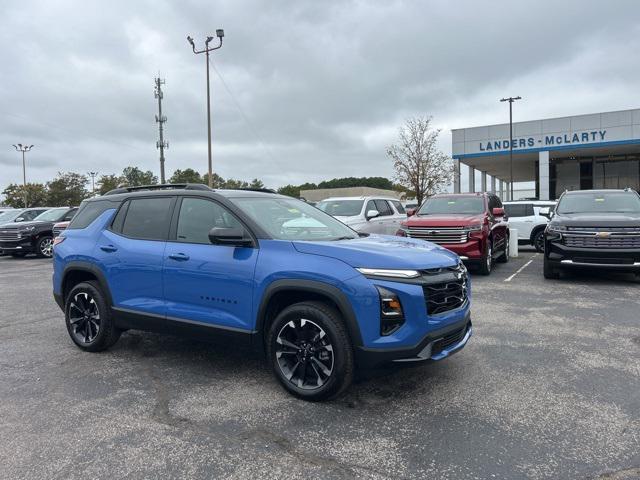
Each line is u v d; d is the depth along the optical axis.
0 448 3.25
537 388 4.14
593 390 4.09
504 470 2.91
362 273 3.71
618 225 8.88
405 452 3.13
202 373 4.65
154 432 3.46
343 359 3.74
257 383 4.36
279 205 4.95
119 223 5.22
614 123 32.12
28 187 70.38
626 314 6.76
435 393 4.07
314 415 3.69
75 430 3.50
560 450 3.13
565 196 10.93
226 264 4.24
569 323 6.29
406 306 3.64
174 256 4.57
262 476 2.89
